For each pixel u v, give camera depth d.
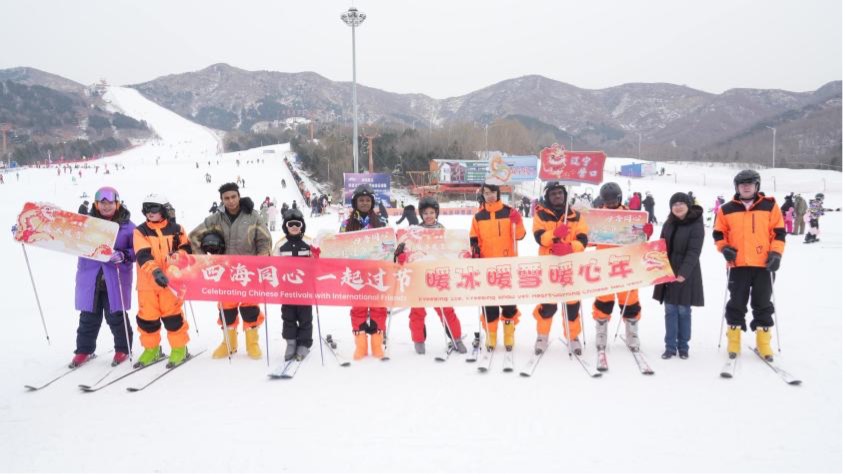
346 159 50.31
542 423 3.71
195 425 3.79
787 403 3.97
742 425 3.64
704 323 6.26
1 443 3.59
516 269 5.06
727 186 46.31
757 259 4.78
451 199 40.59
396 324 6.53
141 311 4.91
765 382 4.37
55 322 6.82
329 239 5.21
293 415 3.92
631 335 5.24
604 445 3.41
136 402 4.21
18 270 11.46
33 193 34.38
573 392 4.24
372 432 3.64
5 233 18.33
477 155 52.66
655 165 66.31
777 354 4.99
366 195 5.46
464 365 4.94
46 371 4.91
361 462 3.26
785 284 8.33
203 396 4.30
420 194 41.88
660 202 35.75
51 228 5.02
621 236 5.51
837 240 14.52
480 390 4.32
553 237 5.02
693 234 4.93
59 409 4.10
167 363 4.96
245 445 3.49
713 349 5.29
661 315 6.76
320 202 32.22
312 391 4.37
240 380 4.64
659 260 4.96
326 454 3.36
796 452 3.29
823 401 3.99
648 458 3.24
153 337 4.99
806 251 12.35
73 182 41.31
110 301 5.06
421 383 4.50
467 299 5.09
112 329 5.17
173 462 3.30
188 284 5.06
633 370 4.71
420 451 3.37
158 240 4.92
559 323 6.36
